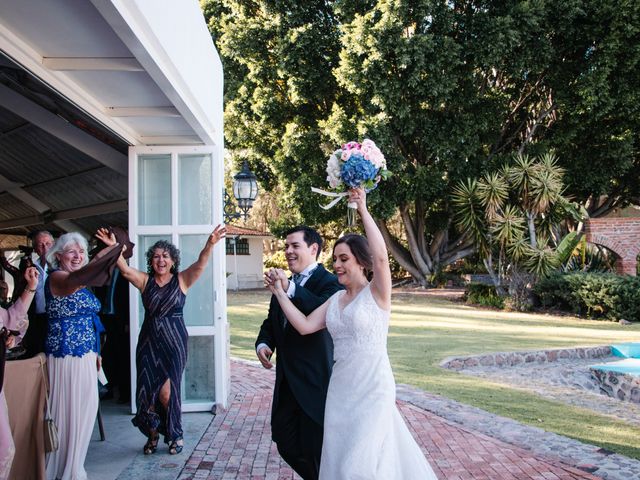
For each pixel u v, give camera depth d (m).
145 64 3.79
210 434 5.45
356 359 3.09
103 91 4.70
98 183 8.26
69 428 3.98
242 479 4.31
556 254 17.55
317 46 19.14
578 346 10.88
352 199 3.15
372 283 3.16
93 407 4.13
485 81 20.03
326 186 20.08
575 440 5.23
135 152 6.30
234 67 21.92
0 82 5.87
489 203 17.81
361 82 17.91
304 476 3.57
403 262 24.80
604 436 5.59
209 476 4.37
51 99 5.71
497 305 18.12
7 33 3.53
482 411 6.25
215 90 6.48
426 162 21.34
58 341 4.01
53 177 8.72
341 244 3.26
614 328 14.09
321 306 3.36
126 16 3.11
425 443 5.18
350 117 19.91
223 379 6.33
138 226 6.31
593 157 20.69
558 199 17.75
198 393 6.34
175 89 4.37
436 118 19.14
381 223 24.19
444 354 10.08
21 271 5.40
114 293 6.62
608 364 9.55
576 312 16.59
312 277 3.83
